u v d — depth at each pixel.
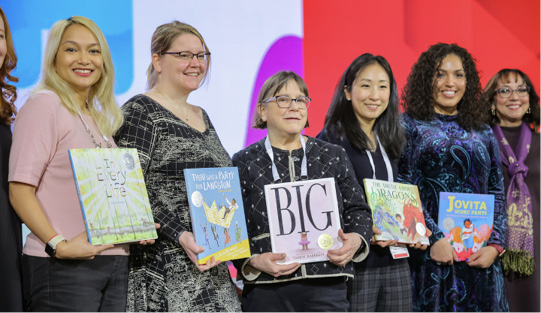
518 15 3.87
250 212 2.40
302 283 2.36
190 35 2.33
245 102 3.29
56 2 2.89
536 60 3.88
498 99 3.36
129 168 2.05
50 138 1.94
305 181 2.39
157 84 2.36
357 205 2.49
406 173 2.97
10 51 2.25
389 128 2.84
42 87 2.05
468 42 3.76
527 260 3.20
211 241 2.13
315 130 3.45
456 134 3.00
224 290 2.27
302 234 2.35
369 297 2.64
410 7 3.66
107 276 2.02
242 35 3.29
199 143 2.26
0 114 2.17
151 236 2.04
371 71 2.79
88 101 2.15
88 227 1.90
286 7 3.40
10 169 1.91
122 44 3.02
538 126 3.40
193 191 2.12
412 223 2.75
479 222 2.97
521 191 3.24
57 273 1.94
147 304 2.17
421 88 3.06
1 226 2.07
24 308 2.12
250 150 2.50
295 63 3.42
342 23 3.52
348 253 2.33
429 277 2.92
